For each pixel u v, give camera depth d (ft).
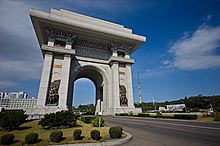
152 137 39.88
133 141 36.32
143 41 173.78
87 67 162.50
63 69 135.74
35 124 63.21
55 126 53.72
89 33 154.92
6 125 50.31
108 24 174.81
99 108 179.42
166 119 97.60
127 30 181.98
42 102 118.42
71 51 141.90
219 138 36.81
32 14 127.34
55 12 150.00
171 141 34.60
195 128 54.29
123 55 176.86
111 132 38.09
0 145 32.71
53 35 143.84
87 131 46.96
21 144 33.37
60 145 31.78
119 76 163.84
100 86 181.68
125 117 116.26
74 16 158.81
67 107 126.93
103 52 174.60
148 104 471.62
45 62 130.72
